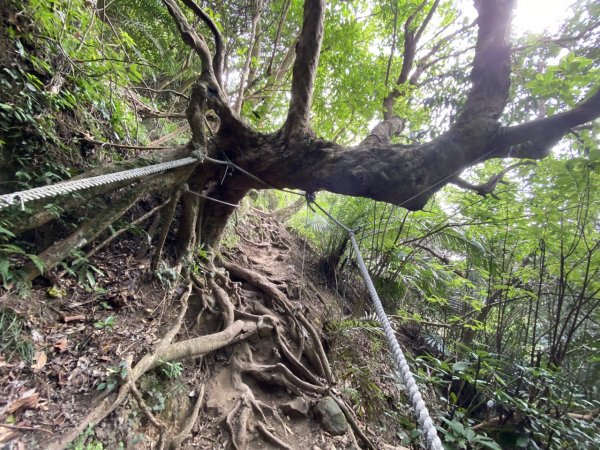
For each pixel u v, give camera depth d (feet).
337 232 17.35
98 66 9.91
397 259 15.55
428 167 8.55
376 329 12.46
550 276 12.45
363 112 20.35
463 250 15.07
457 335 14.99
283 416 8.26
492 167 14.16
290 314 11.28
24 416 5.00
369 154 8.98
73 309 7.15
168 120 16.93
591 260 10.48
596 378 11.68
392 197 8.91
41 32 8.72
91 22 9.85
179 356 7.52
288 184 10.09
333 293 16.43
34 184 7.61
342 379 10.52
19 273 6.43
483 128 8.35
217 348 8.50
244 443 6.93
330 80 21.49
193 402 7.38
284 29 21.39
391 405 10.77
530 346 12.71
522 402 9.15
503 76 8.73
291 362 9.69
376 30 22.33
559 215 10.44
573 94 8.59
